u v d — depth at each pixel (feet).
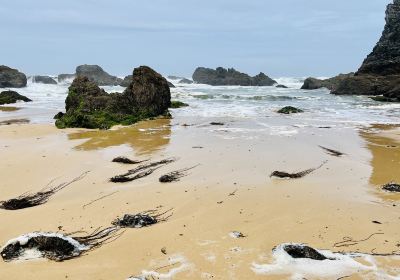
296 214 37.76
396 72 200.54
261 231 34.01
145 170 53.47
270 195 43.11
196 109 128.06
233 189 45.14
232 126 92.17
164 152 64.34
